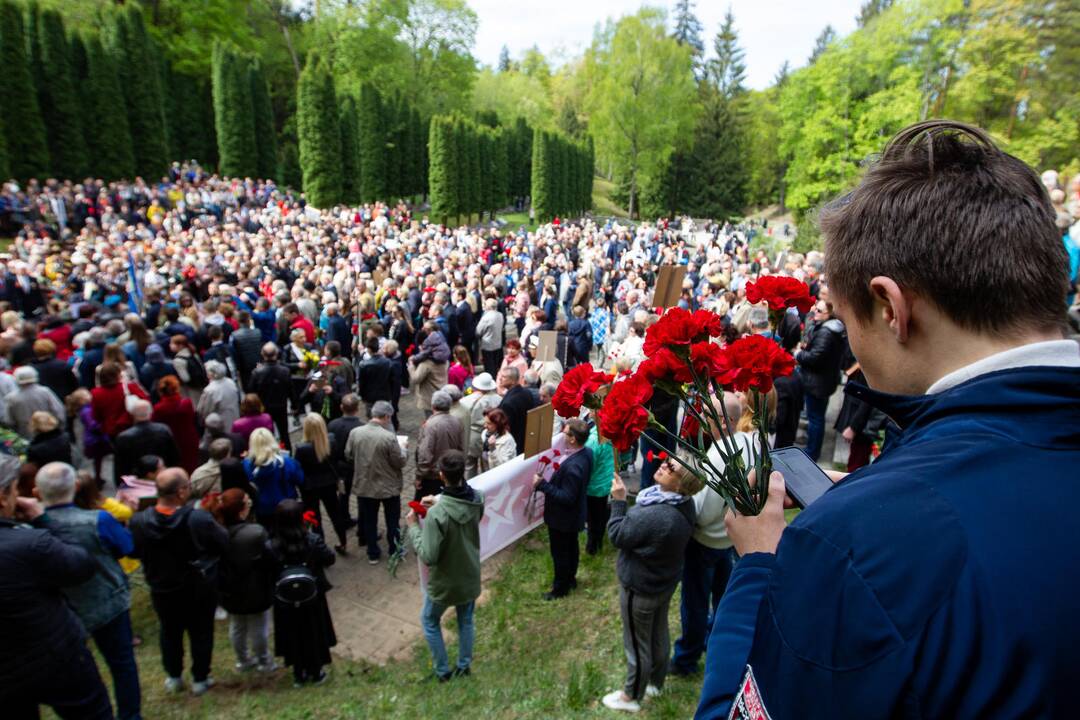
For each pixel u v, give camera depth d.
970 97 15.82
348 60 50.88
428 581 4.55
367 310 12.38
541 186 48.50
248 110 35.59
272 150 37.44
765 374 1.21
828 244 0.92
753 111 69.00
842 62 30.06
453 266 17.14
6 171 24.97
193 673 4.82
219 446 5.83
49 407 7.55
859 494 0.75
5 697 3.12
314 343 10.71
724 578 4.52
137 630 5.75
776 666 0.74
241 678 5.09
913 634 0.63
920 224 0.78
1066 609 0.60
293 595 4.61
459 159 40.59
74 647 3.33
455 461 4.45
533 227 48.44
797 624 0.72
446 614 6.02
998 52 15.00
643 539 3.58
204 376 9.06
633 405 1.31
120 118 29.64
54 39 27.62
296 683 4.89
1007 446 0.70
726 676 0.94
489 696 4.28
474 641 5.22
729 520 1.25
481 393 7.83
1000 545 0.63
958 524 0.66
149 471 5.61
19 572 3.10
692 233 39.03
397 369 10.02
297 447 6.54
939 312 0.79
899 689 0.62
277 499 6.03
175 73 36.81
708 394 1.29
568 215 53.84
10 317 9.84
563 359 10.28
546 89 94.56
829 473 1.62
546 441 6.50
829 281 0.93
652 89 56.03
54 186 24.97
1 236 23.30
